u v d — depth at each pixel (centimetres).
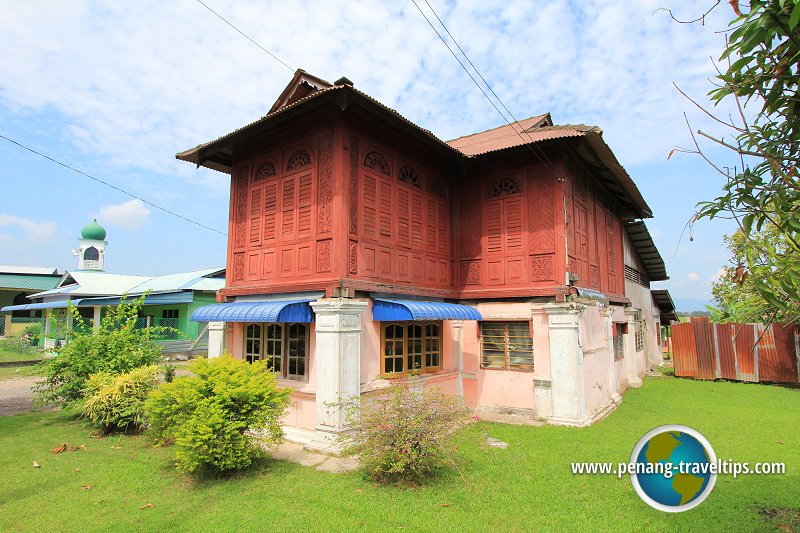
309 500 559
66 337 1080
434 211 1061
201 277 2586
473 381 1081
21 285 3559
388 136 932
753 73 287
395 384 715
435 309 860
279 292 873
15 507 544
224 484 615
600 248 1325
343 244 799
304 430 826
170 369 1058
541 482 616
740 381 1698
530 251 1029
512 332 1059
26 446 796
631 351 1638
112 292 2572
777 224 287
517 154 1059
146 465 695
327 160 833
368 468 643
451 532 478
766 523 502
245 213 994
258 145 977
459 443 782
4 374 1828
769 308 314
